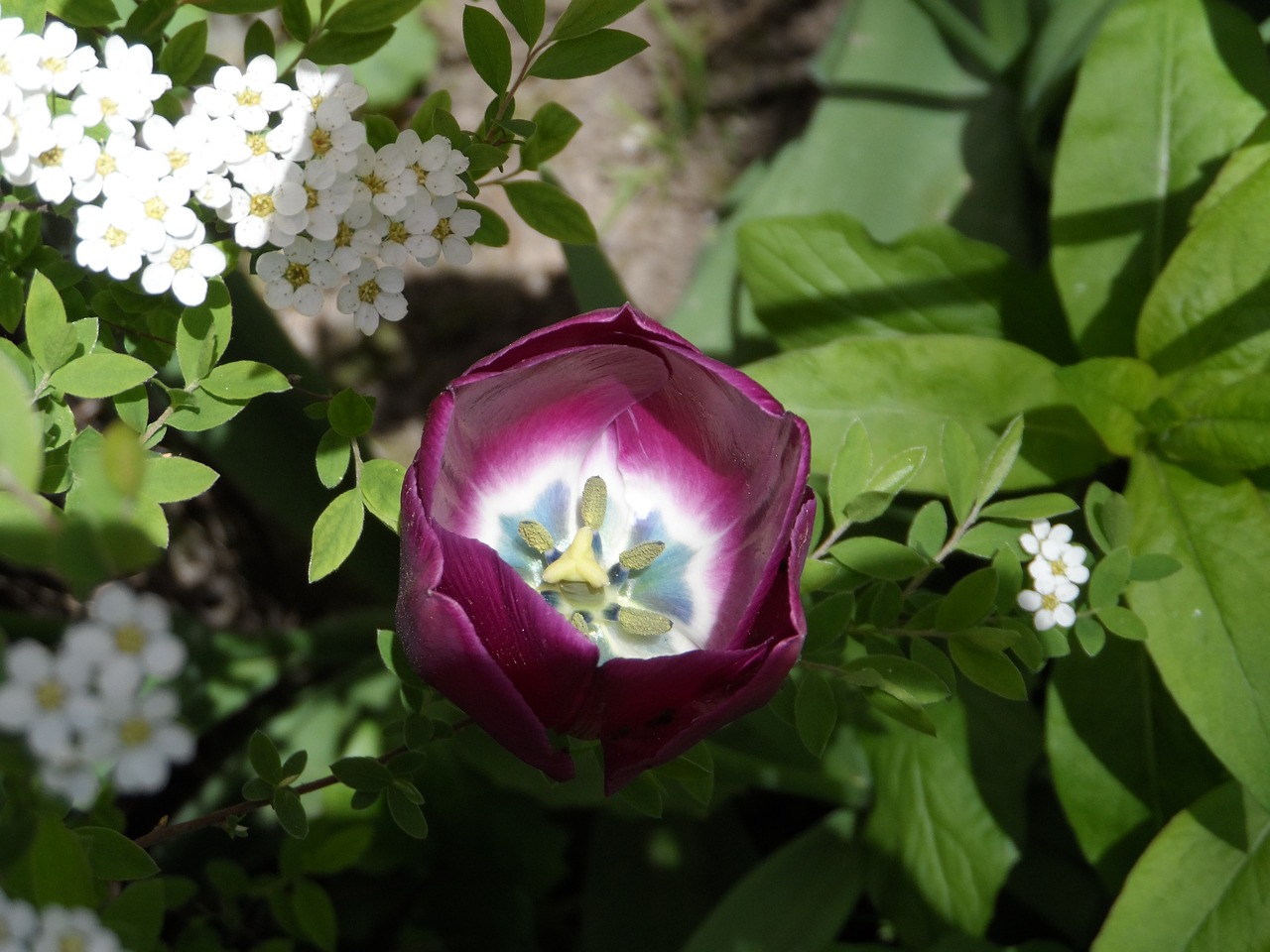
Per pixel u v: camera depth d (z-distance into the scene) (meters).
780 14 0.47
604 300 0.33
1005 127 0.38
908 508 0.33
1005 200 0.38
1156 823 0.30
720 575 0.25
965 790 0.32
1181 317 0.29
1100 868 0.30
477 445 0.24
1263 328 0.29
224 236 0.25
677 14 0.47
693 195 0.47
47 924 0.18
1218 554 0.28
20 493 0.16
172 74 0.24
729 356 0.38
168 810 0.37
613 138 0.47
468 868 0.33
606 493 0.26
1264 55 0.32
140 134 0.25
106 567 0.16
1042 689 0.35
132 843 0.22
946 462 0.25
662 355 0.23
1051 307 0.34
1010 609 0.25
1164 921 0.27
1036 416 0.31
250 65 0.22
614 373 0.24
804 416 0.30
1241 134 0.32
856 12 0.39
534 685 0.22
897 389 0.30
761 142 0.47
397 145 0.23
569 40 0.24
